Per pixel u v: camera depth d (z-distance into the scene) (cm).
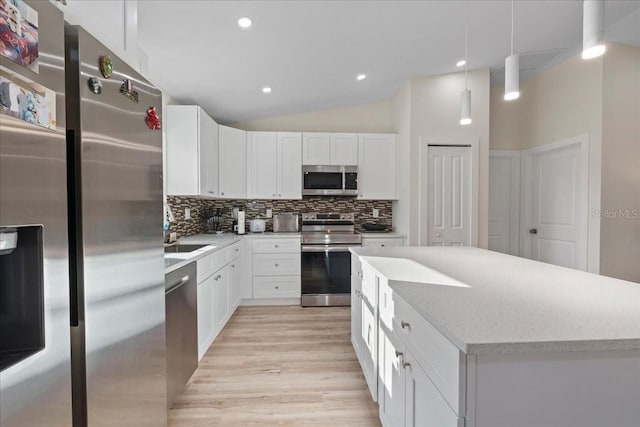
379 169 411
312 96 383
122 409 114
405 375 125
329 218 432
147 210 130
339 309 372
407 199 373
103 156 102
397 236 385
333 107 438
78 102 93
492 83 414
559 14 253
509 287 129
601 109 313
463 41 286
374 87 382
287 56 276
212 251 260
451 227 372
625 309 102
